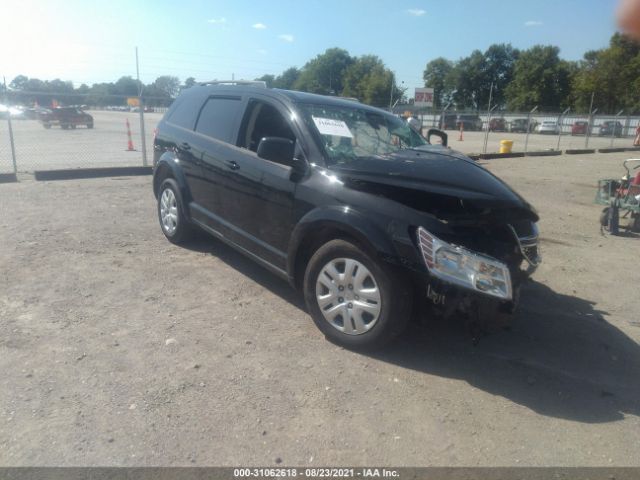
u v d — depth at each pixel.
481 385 3.46
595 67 47.66
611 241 7.52
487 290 3.30
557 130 42.81
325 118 4.45
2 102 11.04
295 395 3.22
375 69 76.06
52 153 16.30
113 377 3.30
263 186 4.37
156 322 4.10
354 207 3.62
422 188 3.53
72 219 7.07
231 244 4.94
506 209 3.60
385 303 3.51
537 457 2.79
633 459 2.81
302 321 4.25
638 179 8.20
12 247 5.71
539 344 4.11
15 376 3.24
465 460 2.74
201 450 2.69
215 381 3.32
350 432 2.91
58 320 4.04
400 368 3.61
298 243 4.00
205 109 5.62
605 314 4.80
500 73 94.50
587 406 3.29
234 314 4.32
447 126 46.41
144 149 12.52
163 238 6.35
